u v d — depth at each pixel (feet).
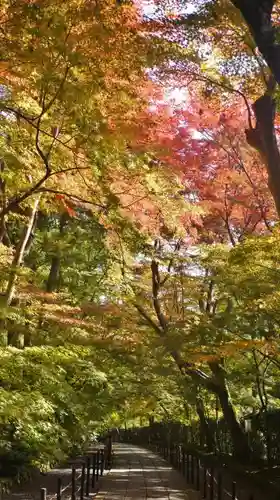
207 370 53.06
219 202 44.93
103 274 52.01
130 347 42.65
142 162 28.43
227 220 45.39
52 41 21.42
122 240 36.76
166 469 60.18
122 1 23.54
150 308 52.34
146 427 121.29
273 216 44.70
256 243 32.53
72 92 22.79
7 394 30.66
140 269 52.60
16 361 31.91
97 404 46.70
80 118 24.03
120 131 25.27
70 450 55.93
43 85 23.00
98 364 49.14
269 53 19.36
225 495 38.34
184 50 27.55
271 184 28.22
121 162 27.68
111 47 22.22
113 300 51.67
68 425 48.62
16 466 40.09
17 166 29.37
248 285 34.58
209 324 36.70
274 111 28.53
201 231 48.49
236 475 44.47
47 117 25.49
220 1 26.11
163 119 35.58
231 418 49.03
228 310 38.50
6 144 27.78
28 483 41.22
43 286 62.59
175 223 34.27
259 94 29.99
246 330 36.78
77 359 39.60
